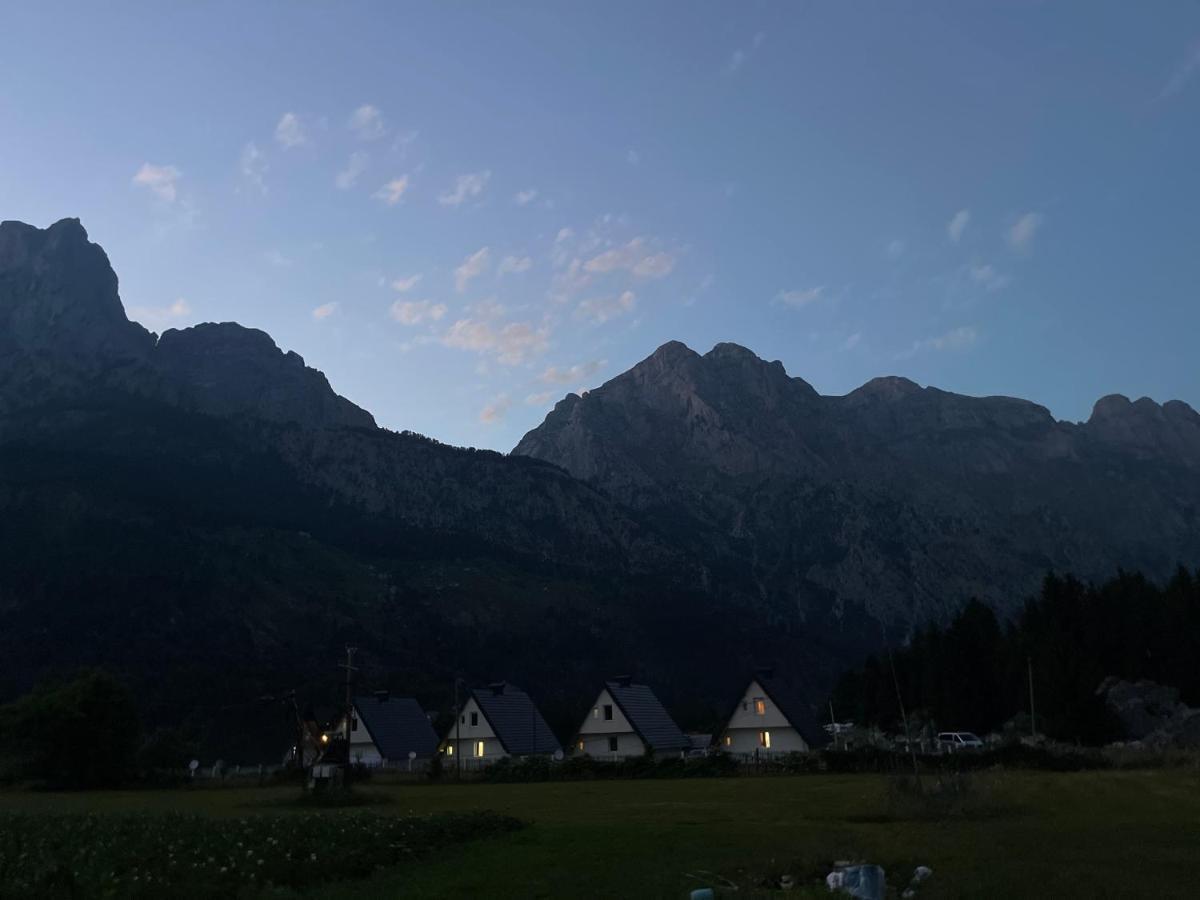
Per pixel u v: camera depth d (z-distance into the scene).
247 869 21.00
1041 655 78.75
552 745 97.94
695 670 195.38
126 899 17.84
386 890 19.33
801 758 66.50
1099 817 29.34
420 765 85.81
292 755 91.06
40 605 157.50
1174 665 86.50
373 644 174.50
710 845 25.14
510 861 23.14
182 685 132.12
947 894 16.78
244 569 194.25
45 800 55.31
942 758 59.50
